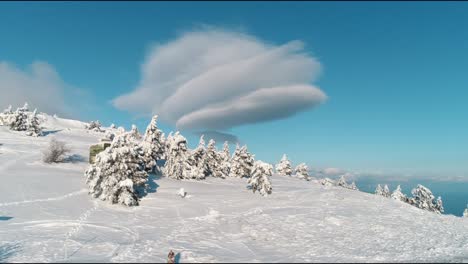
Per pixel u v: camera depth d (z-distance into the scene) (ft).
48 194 124.57
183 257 69.82
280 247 81.71
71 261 63.52
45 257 65.57
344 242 88.63
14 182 137.18
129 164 125.18
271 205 138.82
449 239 98.78
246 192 169.58
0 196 116.37
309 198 160.25
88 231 88.28
